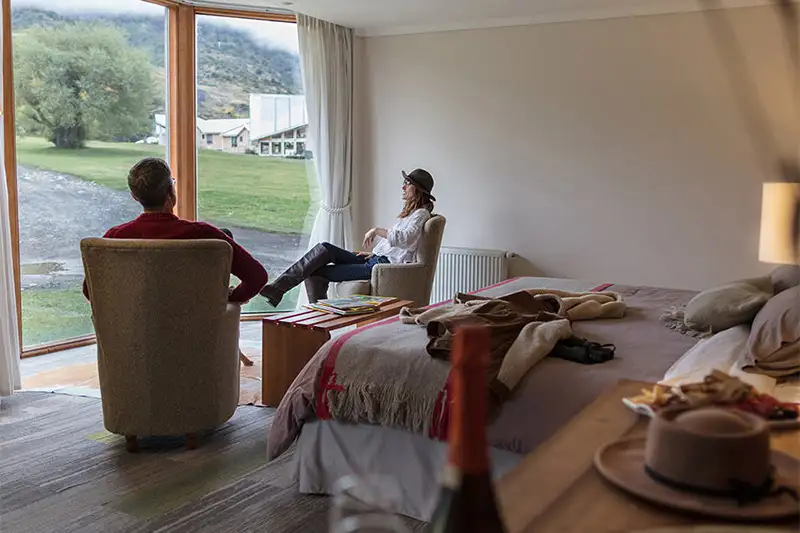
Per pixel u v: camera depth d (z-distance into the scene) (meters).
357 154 5.55
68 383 3.66
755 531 0.69
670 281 4.60
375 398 2.15
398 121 5.39
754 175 4.29
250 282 2.90
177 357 2.67
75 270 4.46
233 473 2.57
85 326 4.55
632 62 4.55
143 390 2.67
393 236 4.38
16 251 4.03
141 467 2.62
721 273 4.45
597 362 2.02
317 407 2.27
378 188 5.54
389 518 0.73
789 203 3.46
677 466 0.79
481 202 5.14
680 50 4.40
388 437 2.19
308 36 5.09
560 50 4.76
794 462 0.86
